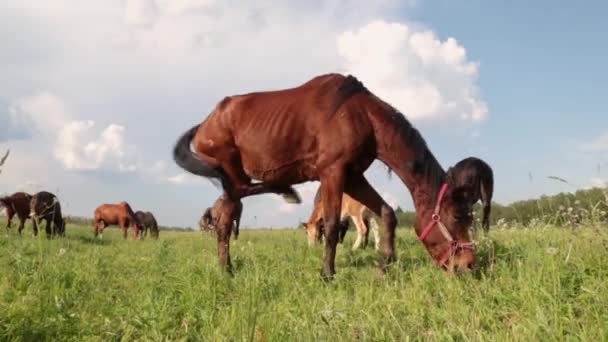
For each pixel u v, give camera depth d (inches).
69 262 281.7
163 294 209.2
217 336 149.3
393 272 231.6
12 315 158.2
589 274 172.4
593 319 132.3
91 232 1119.6
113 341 154.8
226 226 289.1
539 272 168.2
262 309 173.3
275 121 264.4
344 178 249.1
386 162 249.8
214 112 295.7
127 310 183.0
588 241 199.3
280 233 824.9
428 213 234.7
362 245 514.9
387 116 248.1
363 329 147.4
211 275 233.3
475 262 219.3
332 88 257.4
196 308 186.2
